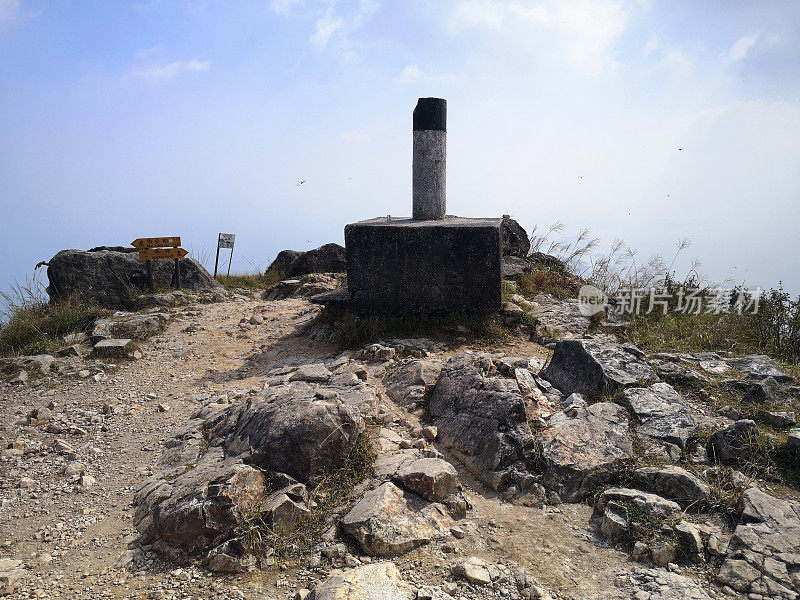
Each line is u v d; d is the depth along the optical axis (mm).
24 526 3807
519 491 3727
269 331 8148
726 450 3928
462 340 6516
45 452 4898
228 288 12641
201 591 2971
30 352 7422
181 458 4395
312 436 3678
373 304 7008
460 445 4125
